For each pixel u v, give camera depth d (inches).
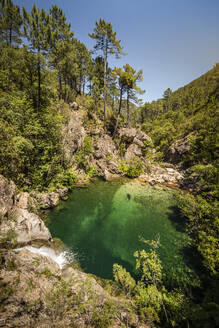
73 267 418.6
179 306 260.7
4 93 841.5
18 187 606.9
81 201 815.7
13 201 500.7
